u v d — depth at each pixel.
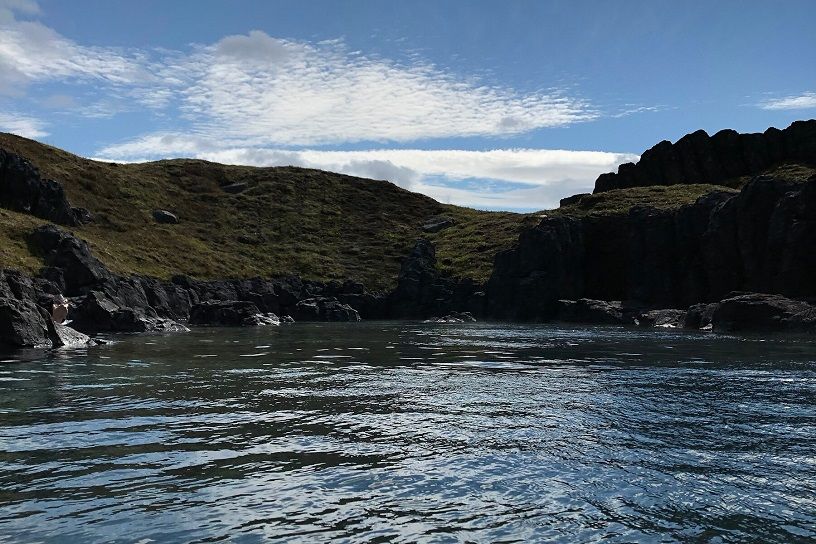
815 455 12.83
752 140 108.19
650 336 48.19
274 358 31.61
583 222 89.38
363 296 96.12
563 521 9.21
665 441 13.95
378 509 9.66
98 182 108.62
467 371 26.06
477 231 118.50
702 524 9.16
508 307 84.88
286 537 8.54
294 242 116.81
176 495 10.20
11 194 79.62
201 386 21.69
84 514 9.31
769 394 20.08
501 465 12.03
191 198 123.75
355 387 21.56
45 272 61.12
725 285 70.69
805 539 8.65
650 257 79.50
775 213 64.31
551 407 17.91
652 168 113.94
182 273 87.94
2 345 35.19
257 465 11.97
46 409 17.19
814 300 56.12
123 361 29.41
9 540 8.31
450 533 8.73
